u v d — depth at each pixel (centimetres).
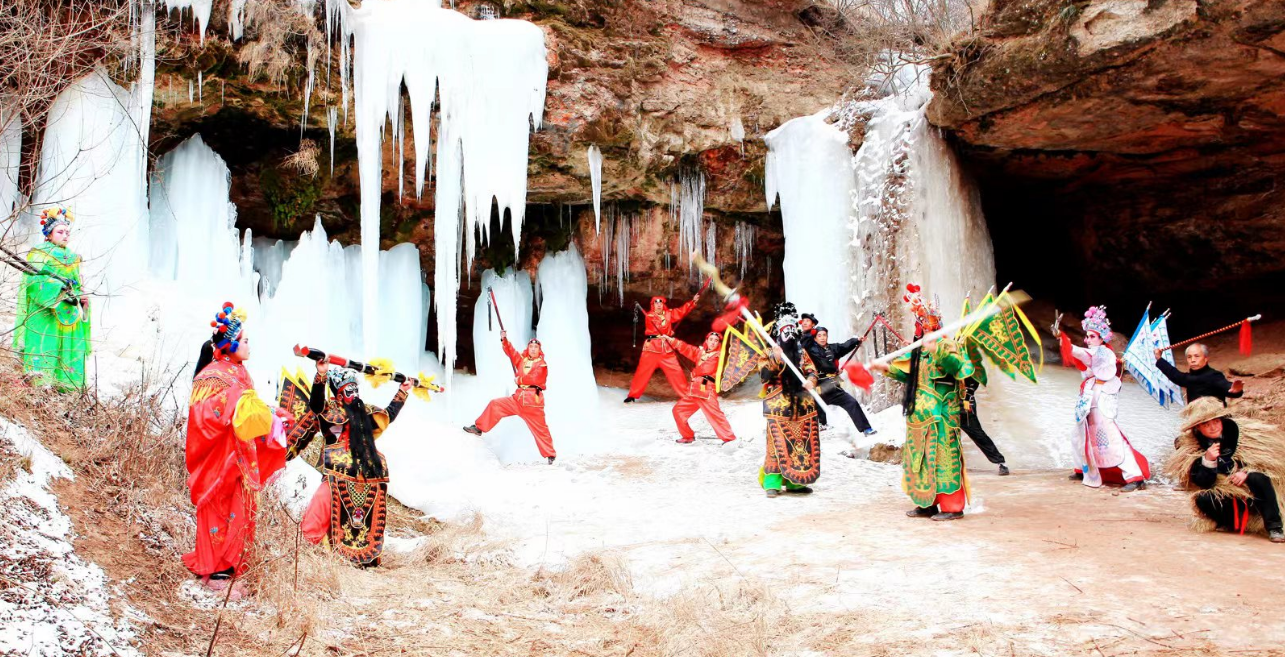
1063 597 488
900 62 1191
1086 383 853
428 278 1301
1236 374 1109
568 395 1281
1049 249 1427
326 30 1016
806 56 1344
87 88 915
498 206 1205
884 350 1162
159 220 1041
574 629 508
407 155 1131
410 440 1006
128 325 900
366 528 628
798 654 449
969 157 1188
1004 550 598
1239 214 1162
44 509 479
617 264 1338
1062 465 966
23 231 845
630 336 1507
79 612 399
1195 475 620
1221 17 838
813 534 689
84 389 681
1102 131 1052
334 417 636
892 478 932
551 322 1308
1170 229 1237
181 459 657
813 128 1255
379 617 507
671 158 1246
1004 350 742
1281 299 1251
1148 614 452
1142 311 1358
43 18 816
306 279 1118
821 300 1245
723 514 802
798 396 857
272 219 1184
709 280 1377
